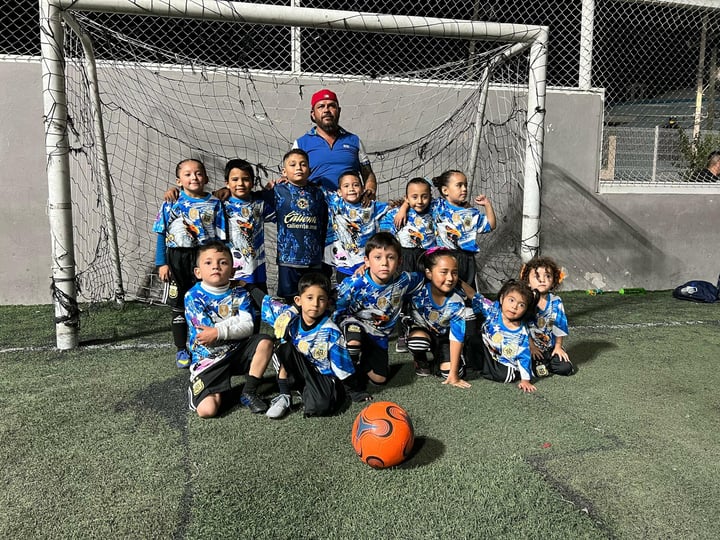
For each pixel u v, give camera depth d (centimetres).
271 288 538
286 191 358
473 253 391
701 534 174
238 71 507
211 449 226
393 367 339
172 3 343
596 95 586
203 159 510
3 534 170
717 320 468
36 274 495
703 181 651
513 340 306
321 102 377
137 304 497
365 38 652
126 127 493
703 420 263
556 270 326
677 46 701
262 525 175
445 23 388
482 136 561
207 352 268
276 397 270
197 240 347
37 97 477
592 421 260
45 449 225
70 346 363
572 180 590
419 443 234
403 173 549
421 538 169
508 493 194
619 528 176
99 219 495
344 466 213
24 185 483
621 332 426
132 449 226
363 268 299
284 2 577
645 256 622
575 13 679
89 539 168
